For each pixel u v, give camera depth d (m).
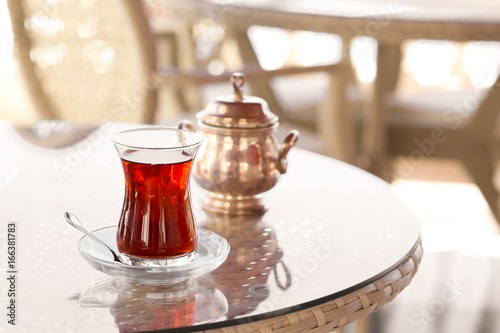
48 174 1.07
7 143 1.17
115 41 1.69
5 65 3.29
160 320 0.76
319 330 0.80
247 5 1.86
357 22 1.71
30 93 1.76
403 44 2.05
